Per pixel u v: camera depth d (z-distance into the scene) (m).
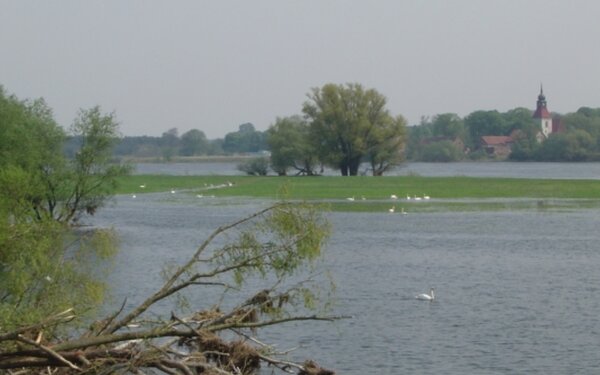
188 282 35.59
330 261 96.69
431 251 106.75
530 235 123.25
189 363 33.53
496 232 127.19
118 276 81.38
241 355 34.88
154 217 147.38
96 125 111.62
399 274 88.19
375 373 52.84
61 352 33.28
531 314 68.56
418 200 185.38
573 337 61.12
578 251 106.56
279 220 35.25
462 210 163.00
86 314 40.75
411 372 53.16
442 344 59.22
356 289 78.50
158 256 97.81
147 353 33.56
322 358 55.16
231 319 35.56
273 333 59.69
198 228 130.12
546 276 87.50
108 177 114.31
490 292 78.25
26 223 43.50
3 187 48.50
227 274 75.00
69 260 43.31
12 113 102.69
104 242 46.31
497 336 61.47
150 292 73.88
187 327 36.06
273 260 35.06
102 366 33.84
